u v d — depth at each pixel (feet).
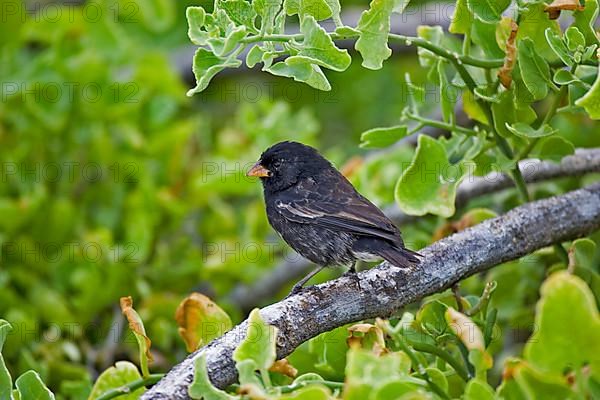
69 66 44.42
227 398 22.38
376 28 27.27
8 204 41.78
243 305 45.06
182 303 29.04
